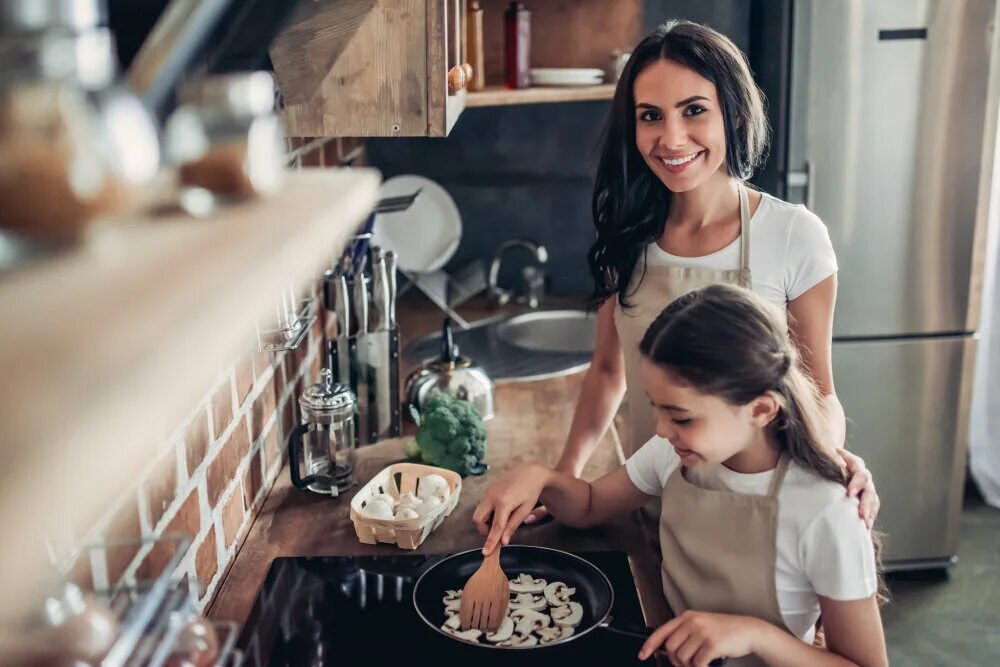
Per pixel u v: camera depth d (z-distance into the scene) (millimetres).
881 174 3211
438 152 3453
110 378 450
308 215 771
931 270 3283
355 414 2111
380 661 1372
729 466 1523
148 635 928
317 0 1646
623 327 1990
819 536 1433
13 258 596
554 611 1482
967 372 3357
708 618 1360
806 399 1456
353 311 2062
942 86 3162
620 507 1752
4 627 788
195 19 754
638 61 1830
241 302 583
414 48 1688
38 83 590
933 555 3500
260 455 1864
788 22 3137
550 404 2416
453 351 2293
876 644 1424
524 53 2963
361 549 1691
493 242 3533
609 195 1958
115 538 1166
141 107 655
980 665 3035
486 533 1629
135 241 677
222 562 1607
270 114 854
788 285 1901
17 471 369
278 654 1393
